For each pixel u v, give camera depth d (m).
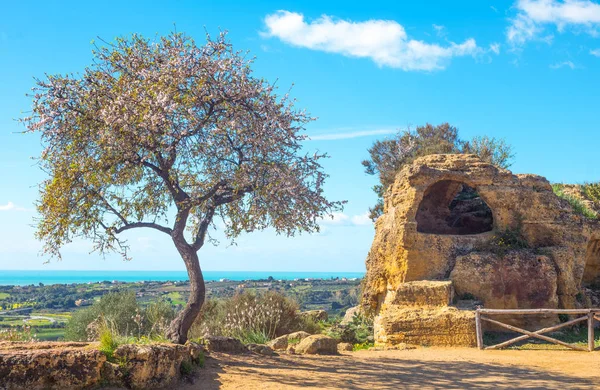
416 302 17.91
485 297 19.19
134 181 14.02
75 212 12.63
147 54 13.57
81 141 12.63
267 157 13.09
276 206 12.66
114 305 19.38
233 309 19.62
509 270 19.33
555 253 19.89
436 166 22.06
